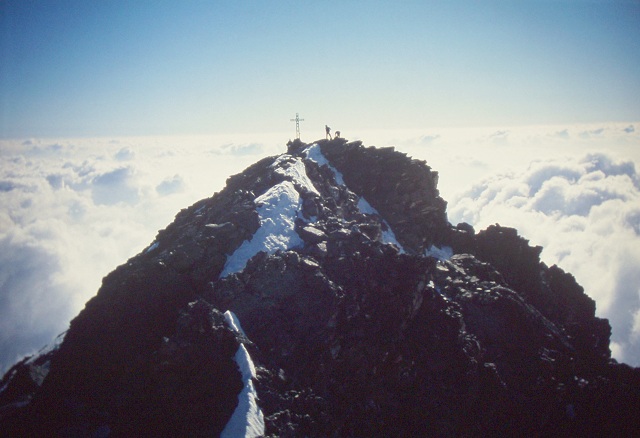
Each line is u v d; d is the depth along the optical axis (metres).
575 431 43.62
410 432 39.12
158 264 46.34
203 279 45.78
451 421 40.50
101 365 40.47
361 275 45.88
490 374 44.66
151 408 35.44
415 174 68.69
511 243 68.62
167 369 36.59
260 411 34.03
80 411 37.06
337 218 54.53
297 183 58.16
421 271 46.75
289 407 35.25
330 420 35.88
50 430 36.41
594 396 45.62
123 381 38.41
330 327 40.97
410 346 44.41
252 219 51.09
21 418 38.12
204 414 34.31
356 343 41.50
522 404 44.12
